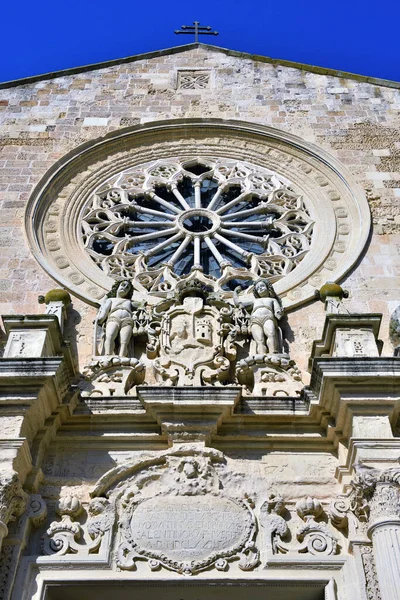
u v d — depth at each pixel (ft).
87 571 31.48
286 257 49.26
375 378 35.37
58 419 36.32
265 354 39.99
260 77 63.46
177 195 55.11
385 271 47.06
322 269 47.78
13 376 35.01
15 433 33.76
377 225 50.19
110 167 56.24
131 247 51.72
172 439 35.37
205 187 57.21
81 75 63.16
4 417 34.42
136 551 32.01
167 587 31.07
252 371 39.37
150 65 64.85
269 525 32.99
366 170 54.34
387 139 56.80
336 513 33.24
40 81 62.23
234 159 57.67
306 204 53.42
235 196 56.29
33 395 34.86
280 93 61.67
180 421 35.70
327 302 43.68
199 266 48.65
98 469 35.24
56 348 39.22
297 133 57.67
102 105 60.39
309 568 31.63
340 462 35.04
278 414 36.52
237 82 63.00
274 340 41.09
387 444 33.42
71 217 51.83
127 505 33.60
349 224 50.96
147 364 40.73
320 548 32.37
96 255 49.55
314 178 54.65
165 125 58.54
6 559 31.22
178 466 34.68
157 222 52.95
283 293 46.03
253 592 31.27
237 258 51.65
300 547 32.45
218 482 34.37
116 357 39.65
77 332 43.60
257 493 34.30
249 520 32.96
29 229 49.70
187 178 57.26
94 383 38.70
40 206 51.70
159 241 52.65
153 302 45.55
